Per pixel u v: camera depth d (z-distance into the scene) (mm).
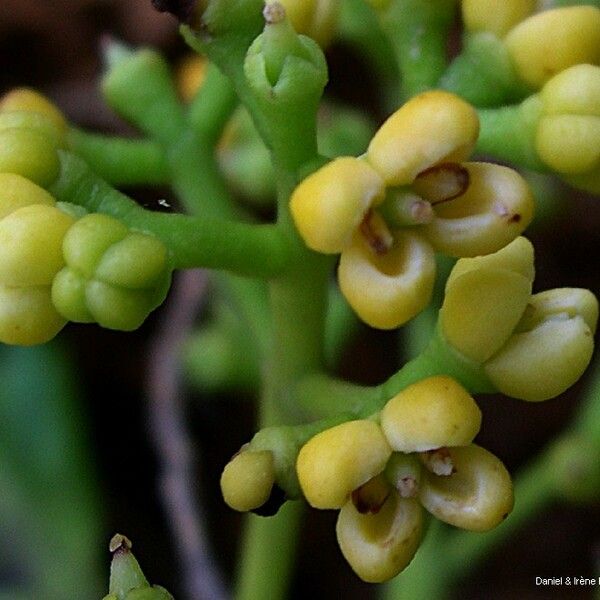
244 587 72
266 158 87
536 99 63
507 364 59
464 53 66
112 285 57
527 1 65
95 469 96
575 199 110
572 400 106
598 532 105
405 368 60
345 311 85
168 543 101
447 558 80
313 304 63
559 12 64
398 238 57
